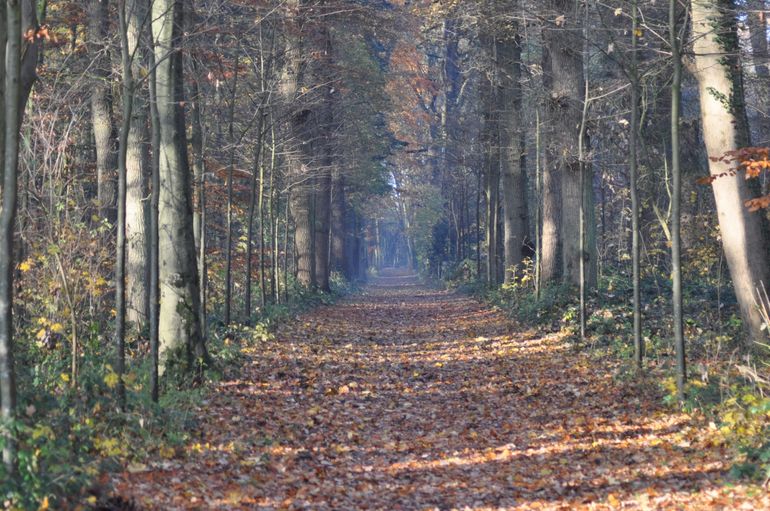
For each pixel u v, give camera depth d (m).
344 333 23.42
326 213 38.44
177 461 8.25
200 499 7.19
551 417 11.30
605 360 14.98
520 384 14.09
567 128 21.73
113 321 15.15
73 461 6.73
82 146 19.19
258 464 8.75
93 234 11.59
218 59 17.50
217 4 14.50
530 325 21.84
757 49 15.64
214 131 24.39
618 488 7.67
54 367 9.60
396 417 11.92
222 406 11.54
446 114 43.88
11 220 6.15
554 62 21.86
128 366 11.98
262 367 15.37
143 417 8.84
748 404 9.35
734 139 13.02
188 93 17.89
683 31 10.83
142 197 16.81
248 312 21.52
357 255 66.94
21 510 5.63
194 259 13.04
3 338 6.09
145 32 12.77
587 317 19.06
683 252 22.72
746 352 12.79
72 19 17.25
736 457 7.93
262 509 7.19
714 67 13.00
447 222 63.97
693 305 18.19
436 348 20.06
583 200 18.02
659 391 11.77
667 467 8.16
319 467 8.93
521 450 9.59
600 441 9.63
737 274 13.14
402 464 9.18
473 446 9.95
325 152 34.34
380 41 32.41
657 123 22.64
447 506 7.48
